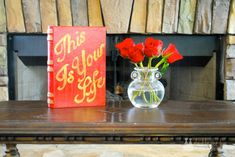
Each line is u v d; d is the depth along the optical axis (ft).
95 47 4.30
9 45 7.40
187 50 7.64
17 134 3.33
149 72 4.25
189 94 8.50
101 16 7.18
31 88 8.09
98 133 3.31
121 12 7.17
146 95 4.22
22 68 7.76
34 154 6.49
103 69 4.38
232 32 7.34
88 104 4.31
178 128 3.31
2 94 7.30
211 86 7.87
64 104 4.18
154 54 4.12
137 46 4.17
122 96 7.74
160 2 7.18
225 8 7.28
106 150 6.81
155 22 7.23
